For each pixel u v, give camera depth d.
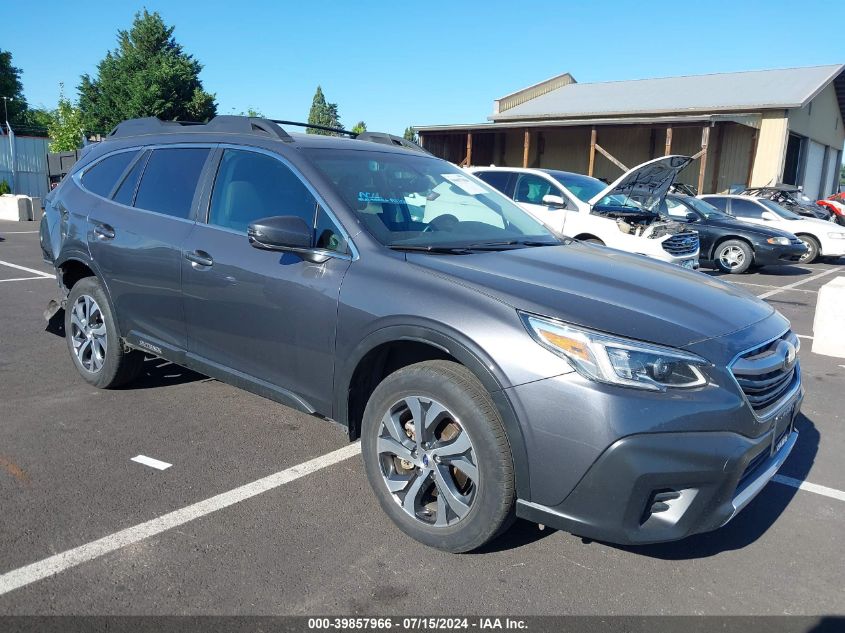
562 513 2.64
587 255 3.70
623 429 2.50
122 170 4.65
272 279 3.49
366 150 4.06
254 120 4.03
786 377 3.11
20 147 28.83
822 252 15.70
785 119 24.02
